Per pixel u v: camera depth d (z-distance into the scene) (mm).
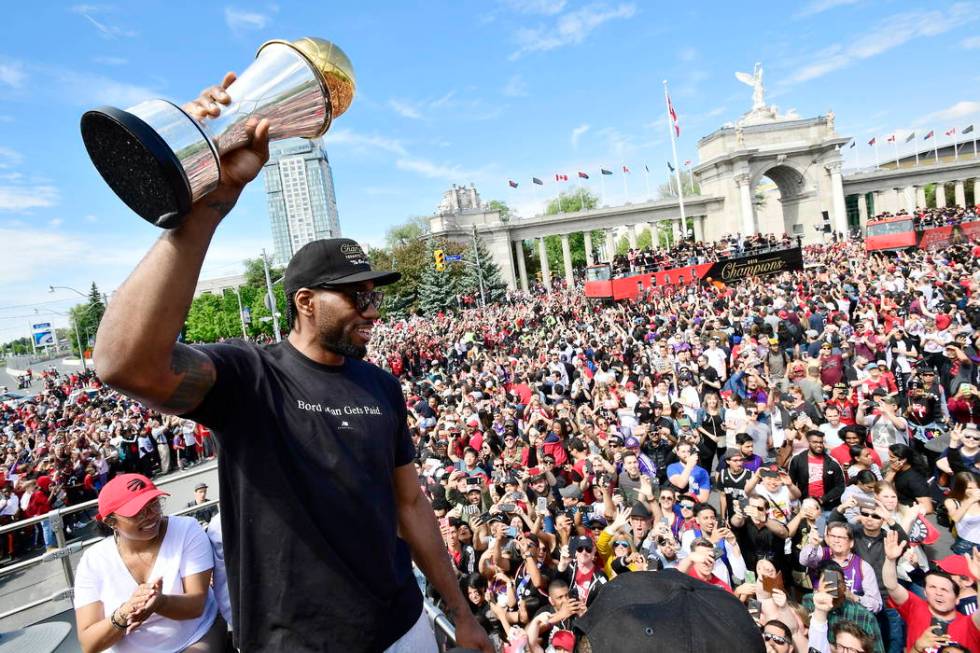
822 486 6984
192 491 7180
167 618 2414
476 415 11859
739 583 5680
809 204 70312
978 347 11320
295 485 1400
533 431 9758
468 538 6711
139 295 1040
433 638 1718
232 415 1375
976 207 49719
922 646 4473
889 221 37844
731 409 9266
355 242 1637
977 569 4598
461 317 40562
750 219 66875
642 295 34531
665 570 1591
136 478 2549
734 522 6363
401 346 27797
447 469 8734
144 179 970
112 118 886
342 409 1518
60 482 12289
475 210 70000
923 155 105938
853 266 31625
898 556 5094
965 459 6910
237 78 1206
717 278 36438
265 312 70938
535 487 8023
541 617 4887
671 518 6879
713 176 70625
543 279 70312
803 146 67188
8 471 14039
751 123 69250
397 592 1575
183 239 1053
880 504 5492
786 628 4406
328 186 111688
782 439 8742
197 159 992
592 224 70875
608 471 7949
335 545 1425
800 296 23297
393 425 1710
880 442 8047
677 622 1311
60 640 3051
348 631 1420
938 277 21406
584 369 14680
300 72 1194
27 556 10609
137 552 2521
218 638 2619
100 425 18438
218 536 2873
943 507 7148
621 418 10516
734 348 14938
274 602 1386
